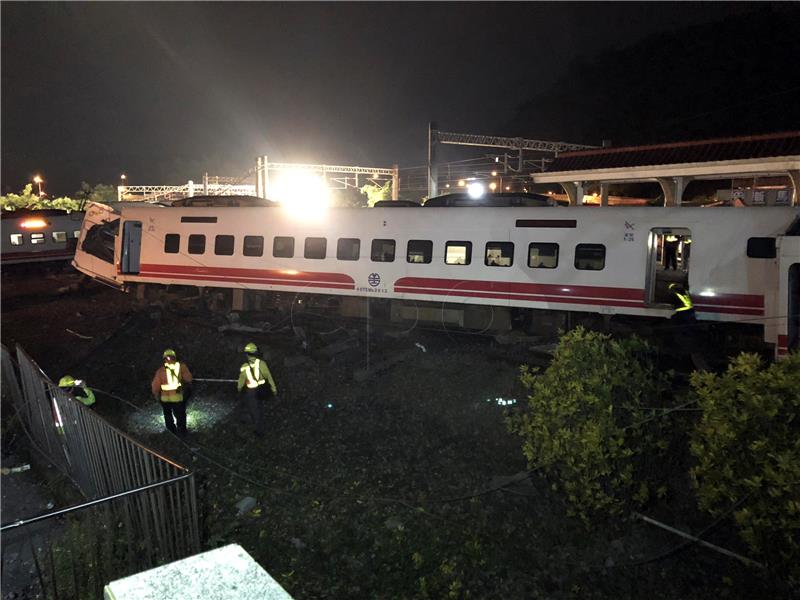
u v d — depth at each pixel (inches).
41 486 310.5
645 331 494.3
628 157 739.4
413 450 328.8
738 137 684.7
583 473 223.6
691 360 453.4
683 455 251.0
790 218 438.0
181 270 701.9
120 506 235.8
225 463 324.8
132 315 711.7
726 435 184.7
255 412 353.7
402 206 601.0
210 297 703.7
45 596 207.8
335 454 329.7
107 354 564.7
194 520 201.0
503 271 538.6
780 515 174.1
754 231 448.8
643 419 227.8
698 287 467.8
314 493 288.5
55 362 555.5
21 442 362.6
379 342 544.7
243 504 277.9
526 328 559.5
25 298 954.1
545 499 259.6
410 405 392.8
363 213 601.3
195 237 692.1
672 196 719.7
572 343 235.1
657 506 237.8
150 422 388.8
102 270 826.2
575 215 511.5
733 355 454.6
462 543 237.1
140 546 227.3
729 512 194.5
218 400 427.8
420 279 574.2
